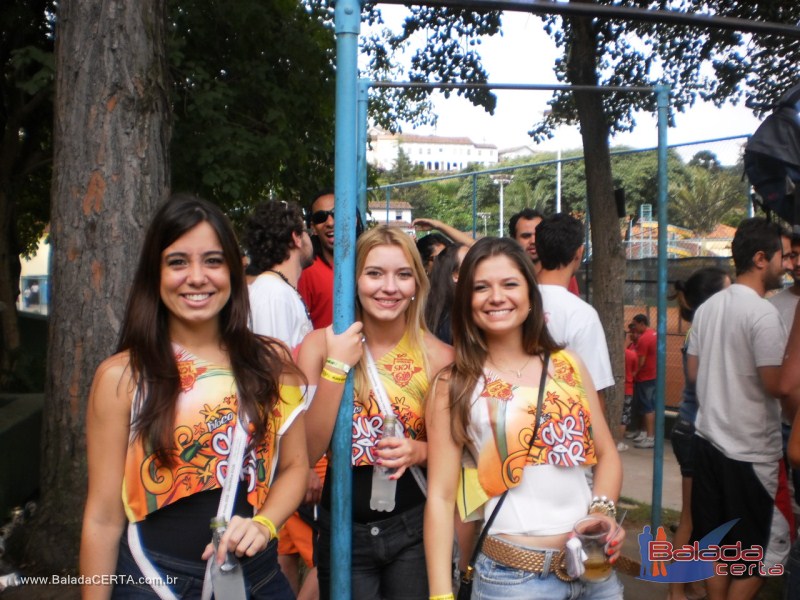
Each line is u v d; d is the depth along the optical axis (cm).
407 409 228
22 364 857
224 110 778
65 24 427
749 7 789
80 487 419
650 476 659
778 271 333
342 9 197
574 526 210
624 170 1616
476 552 220
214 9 802
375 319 234
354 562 231
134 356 184
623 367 685
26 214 1234
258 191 905
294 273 334
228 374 192
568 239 320
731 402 321
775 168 273
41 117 892
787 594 216
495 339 224
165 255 187
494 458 211
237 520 183
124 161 424
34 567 406
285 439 205
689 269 801
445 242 455
